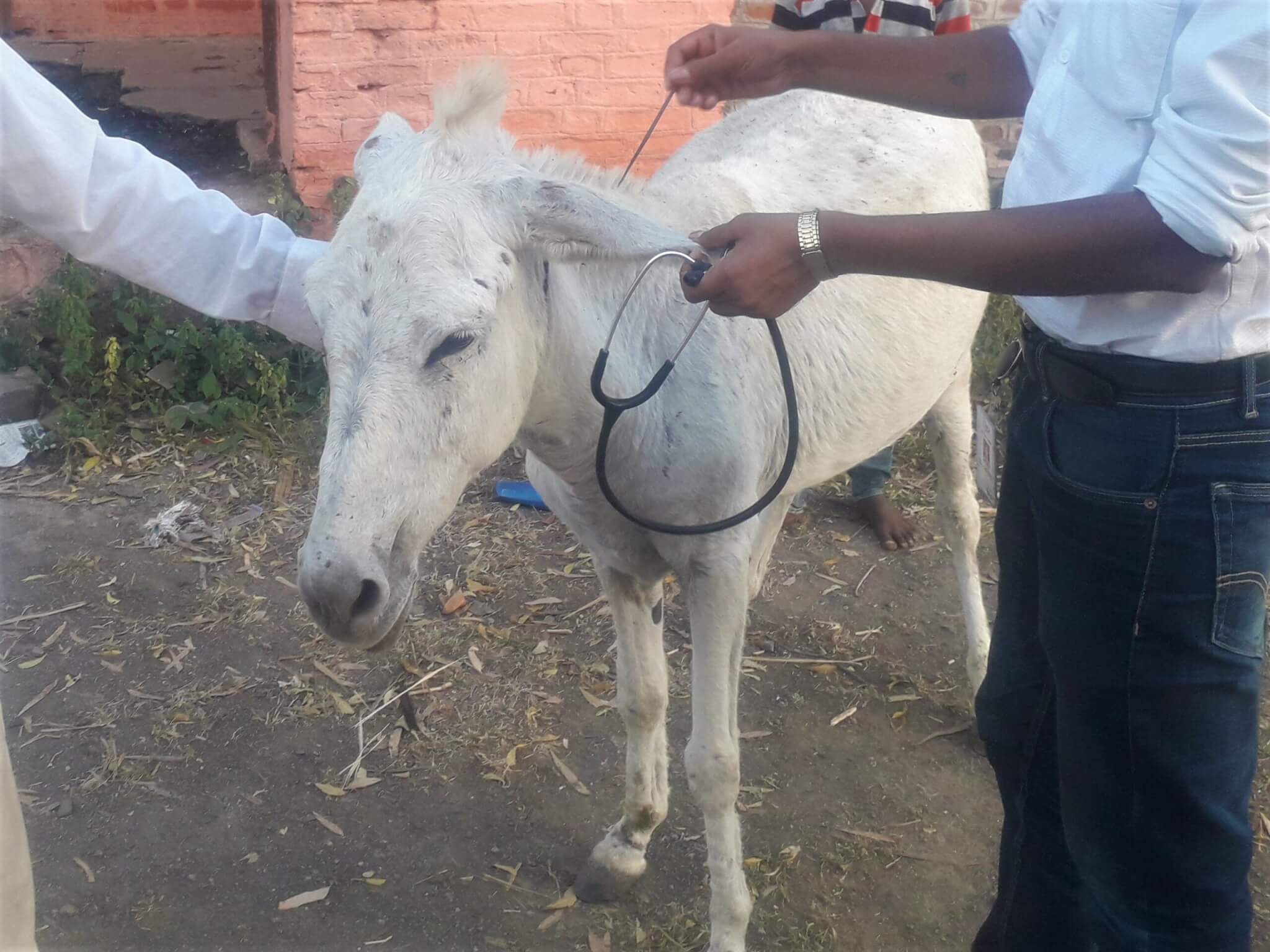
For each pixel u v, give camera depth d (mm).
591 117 5328
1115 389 1717
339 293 1752
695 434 2203
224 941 2588
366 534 1689
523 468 4555
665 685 2646
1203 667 1730
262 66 7320
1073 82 1678
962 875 2805
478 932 2633
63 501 4262
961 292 2922
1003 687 2184
